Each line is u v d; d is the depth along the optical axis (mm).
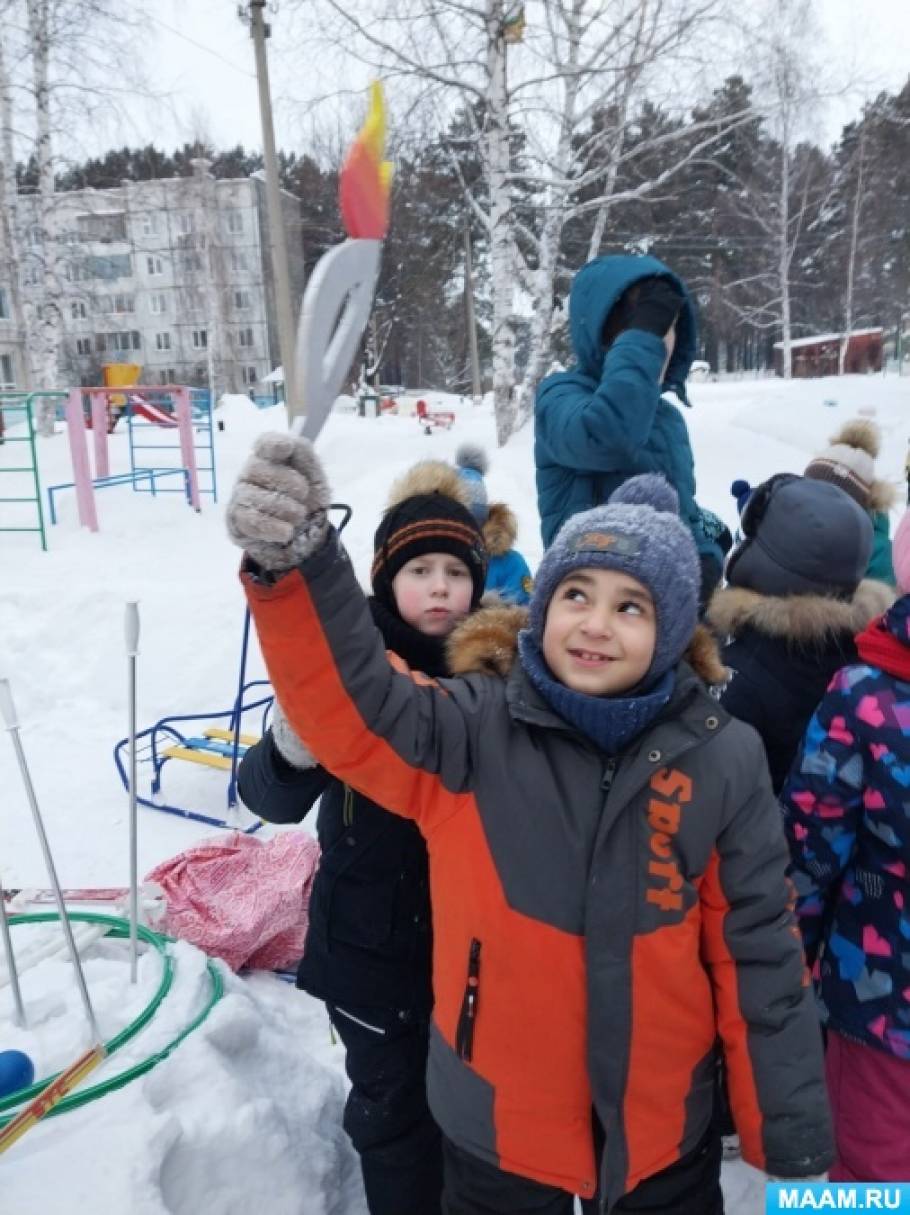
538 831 1449
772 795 1526
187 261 31453
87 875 3467
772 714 2084
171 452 14297
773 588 2131
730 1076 1515
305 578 1234
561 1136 1479
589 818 1444
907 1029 1738
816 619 2023
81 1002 2096
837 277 34156
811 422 13227
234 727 3965
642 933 1423
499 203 12906
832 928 1838
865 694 1725
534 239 14352
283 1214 1860
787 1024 1471
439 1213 1908
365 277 1183
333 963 1833
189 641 5750
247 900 2879
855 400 14828
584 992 1443
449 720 1467
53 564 7688
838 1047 1858
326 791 1849
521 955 1450
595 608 1466
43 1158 1648
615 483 2451
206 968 2309
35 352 15633
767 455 11656
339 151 12250
